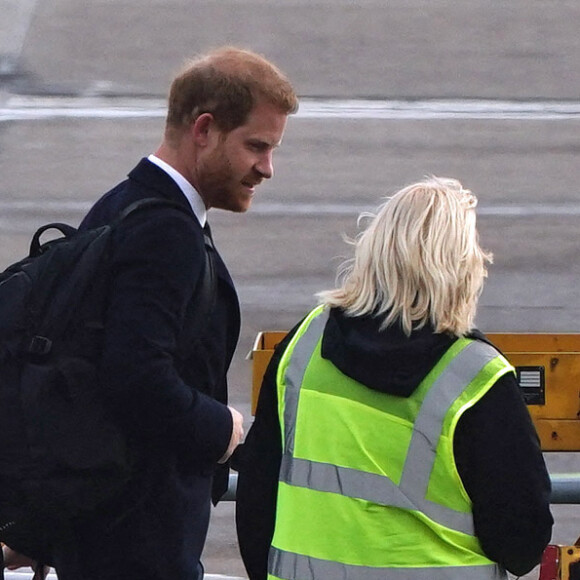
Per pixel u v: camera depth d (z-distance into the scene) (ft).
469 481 35.45
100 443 37.42
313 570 36.37
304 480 36.91
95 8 248.32
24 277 38.14
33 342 37.55
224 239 151.84
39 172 177.88
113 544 38.78
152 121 200.13
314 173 177.27
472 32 240.94
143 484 38.65
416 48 233.35
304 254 148.36
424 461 35.45
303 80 218.59
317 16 247.29
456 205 36.47
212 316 39.88
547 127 198.90
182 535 39.22
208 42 236.43
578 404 59.41
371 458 36.01
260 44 234.99
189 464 39.58
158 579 38.91
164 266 37.68
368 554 35.88
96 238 38.14
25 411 37.06
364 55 229.86
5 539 38.93
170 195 40.32
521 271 143.84
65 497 37.32
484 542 35.99
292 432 37.63
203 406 38.24
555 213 163.84
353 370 36.27
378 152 186.39
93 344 37.86
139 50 231.09
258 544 39.09
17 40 231.91
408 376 35.55
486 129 197.57
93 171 179.52
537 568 79.71
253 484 38.93
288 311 131.03
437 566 35.65
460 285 35.88
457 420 34.99
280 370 38.50
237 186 40.86
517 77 221.46
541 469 35.19
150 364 36.88
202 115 39.86
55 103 206.49
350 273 41.52
